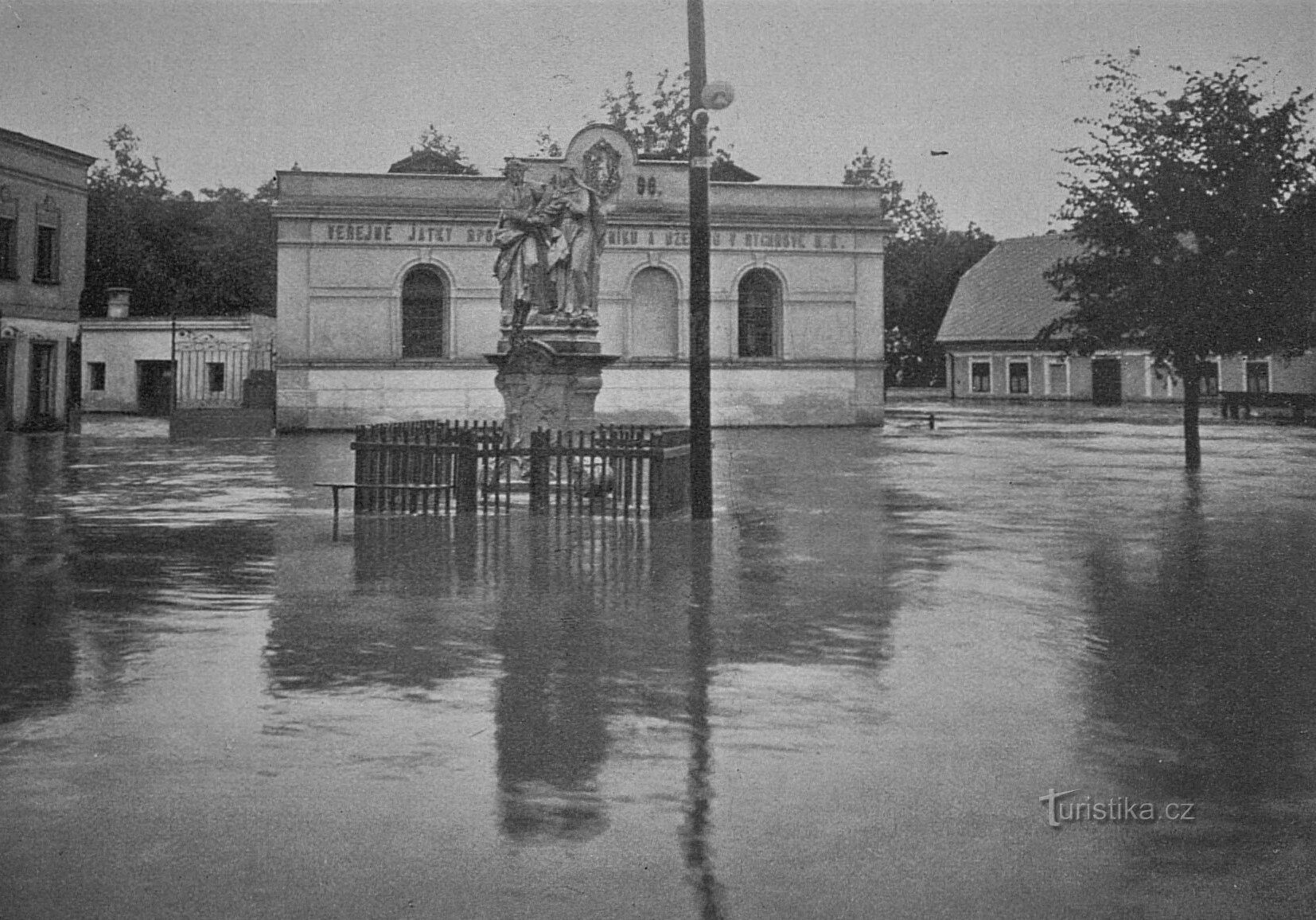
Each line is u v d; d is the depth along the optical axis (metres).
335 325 42.78
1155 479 23.64
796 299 45.81
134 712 7.32
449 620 9.96
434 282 43.62
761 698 7.64
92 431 44.72
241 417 41.06
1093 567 12.76
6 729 6.99
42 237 44.34
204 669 8.34
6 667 8.41
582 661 8.57
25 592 11.27
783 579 11.98
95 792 5.96
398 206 42.91
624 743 6.74
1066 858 5.24
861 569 12.59
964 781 6.16
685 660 8.62
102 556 13.52
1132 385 75.38
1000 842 5.40
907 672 8.29
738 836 5.45
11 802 5.83
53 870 5.09
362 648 8.97
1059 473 25.20
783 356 45.88
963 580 11.95
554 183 19.39
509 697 7.64
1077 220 25.19
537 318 19.06
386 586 11.52
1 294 41.94
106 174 76.56
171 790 5.99
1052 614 10.29
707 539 14.74
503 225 19.33
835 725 7.08
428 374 43.06
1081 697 7.71
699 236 16.36
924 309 90.94
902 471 25.73
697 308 16.38
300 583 11.66
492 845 5.33
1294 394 49.69
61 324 45.06
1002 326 81.94
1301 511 17.98
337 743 6.71
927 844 5.37
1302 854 5.29
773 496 20.38
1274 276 23.91
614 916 4.69
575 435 19.17
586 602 10.72
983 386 82.81
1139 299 24.55
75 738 6.82
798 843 5.38
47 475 25.03
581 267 19.12
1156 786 6.11
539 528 15.68
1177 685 8.00
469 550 13.77
